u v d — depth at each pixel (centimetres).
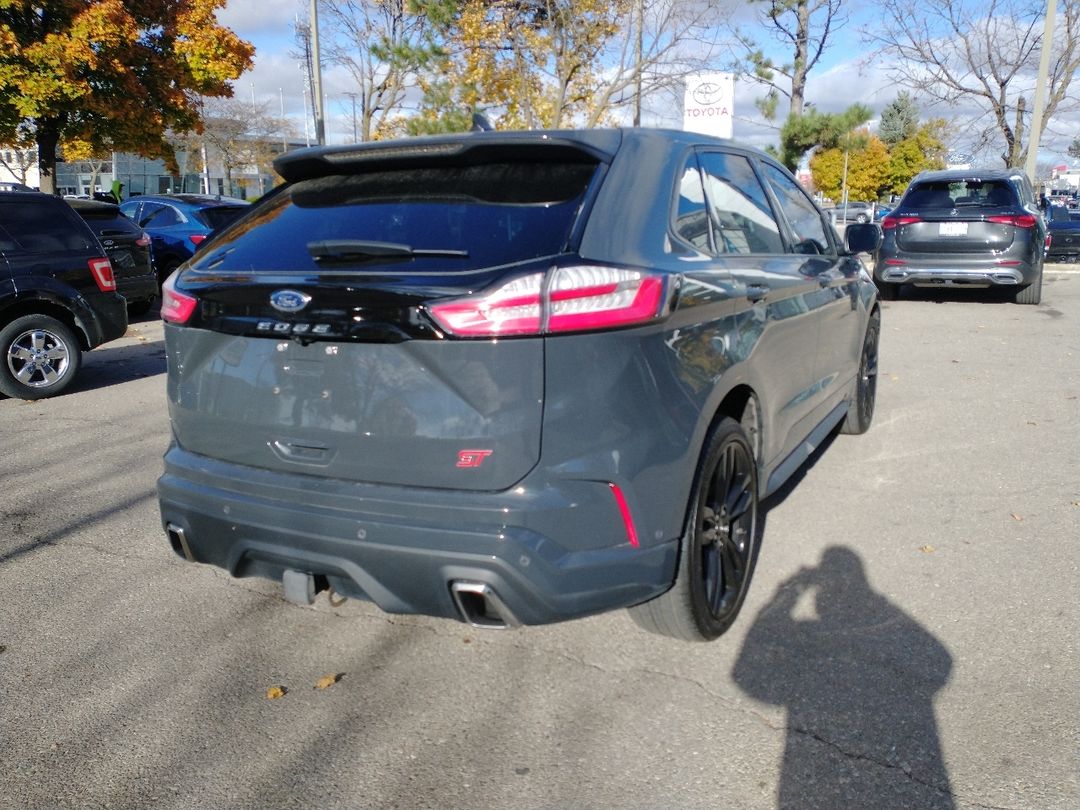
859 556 421
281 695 321
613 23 1667
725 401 357
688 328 303
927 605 371
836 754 277
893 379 796
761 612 368
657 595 302
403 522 275
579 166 304
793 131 1808
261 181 5119
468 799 263
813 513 477
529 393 265
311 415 290
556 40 1678
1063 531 445
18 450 630
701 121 1677
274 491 296
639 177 311
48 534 473
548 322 263
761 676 321
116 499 525
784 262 414
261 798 267
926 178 1215
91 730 302
